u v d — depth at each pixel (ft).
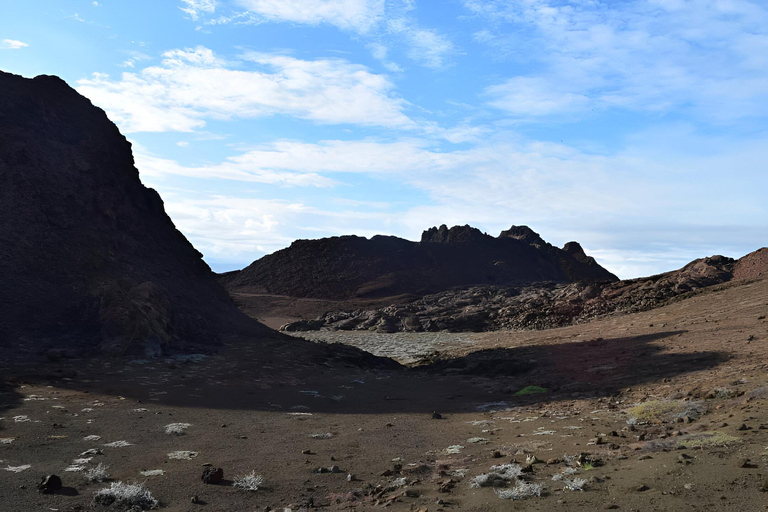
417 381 69.21
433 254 412.77
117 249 95.61
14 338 66.18
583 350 77.20
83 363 60.44
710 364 51.06
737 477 19.77
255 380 60.34
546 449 29.86
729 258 177.27
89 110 114.11
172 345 76.23
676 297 139.03
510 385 61.16
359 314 236.84
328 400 52.29
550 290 295.69
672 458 23.40
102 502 22.39
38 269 79.61
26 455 28.81
